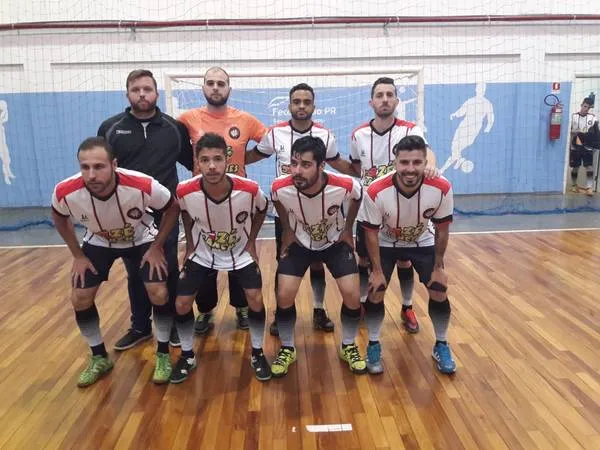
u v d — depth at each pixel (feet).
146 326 9.27
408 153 6.81
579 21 21.89
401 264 9.36
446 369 7.86
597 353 8.46
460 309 10.50
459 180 23.03
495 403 7.04
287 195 7.53
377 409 6.97
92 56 21.29
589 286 11.69
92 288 7.64
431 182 7.22
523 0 21.65
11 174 22.36
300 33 21.36
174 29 21.15
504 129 22.68
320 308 9.82
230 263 7.88
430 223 8.32
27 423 6.79
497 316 10.10
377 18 20.93
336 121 22.30
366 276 9.59
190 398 7.37
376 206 7.43
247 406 7.12
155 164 8.41
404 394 7.34
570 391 7.30
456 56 21.86
